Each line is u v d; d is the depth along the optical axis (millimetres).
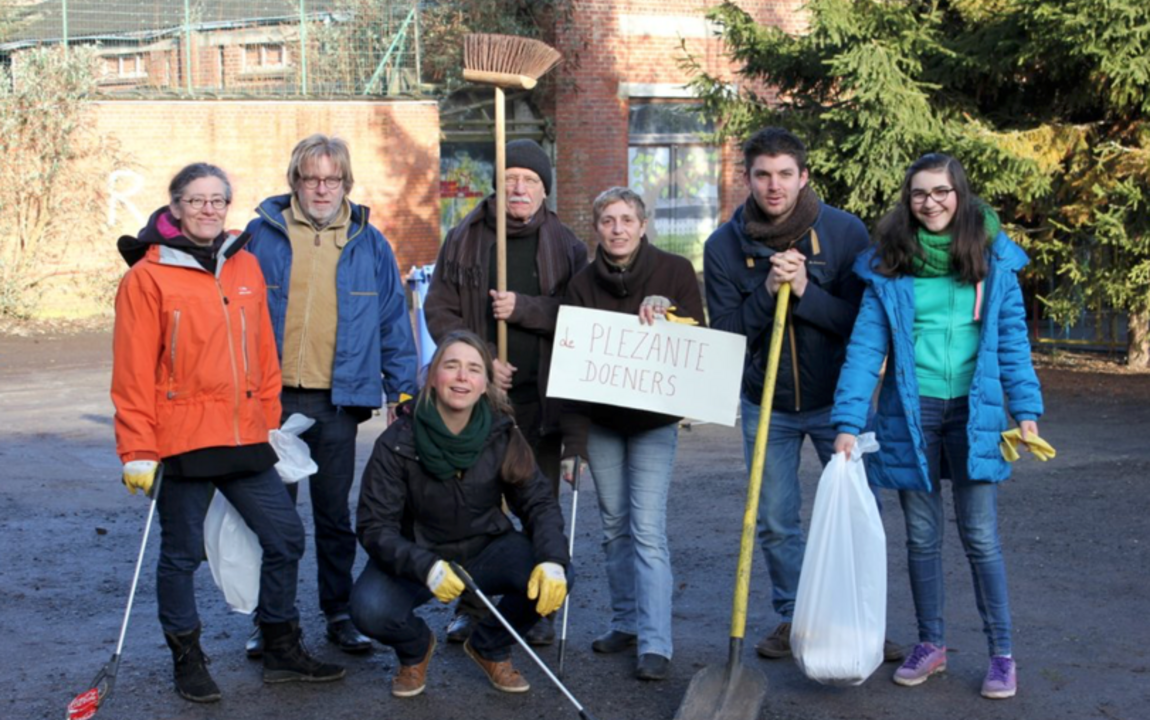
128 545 7648
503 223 5621
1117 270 13242
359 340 5785
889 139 13242
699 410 5367
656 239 24406
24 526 8023
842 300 5445
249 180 20359
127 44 20641
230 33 21031
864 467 5305
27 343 17125
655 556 5508
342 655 5855
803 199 5418
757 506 5254
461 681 5504
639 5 23609
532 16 23172
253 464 5156
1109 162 13188
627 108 23719
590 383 5438
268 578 5348
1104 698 5137
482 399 5191
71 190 19172
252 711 5152
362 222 5879
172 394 5039
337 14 21375
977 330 5129
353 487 9125
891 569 7000
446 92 22766
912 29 13656
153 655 5809
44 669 5609
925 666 5336
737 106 14781
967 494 5203
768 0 24562
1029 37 13266
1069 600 6363
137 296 5004
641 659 5461
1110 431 10734
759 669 5562
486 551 5328
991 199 13789
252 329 5223
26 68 18922
